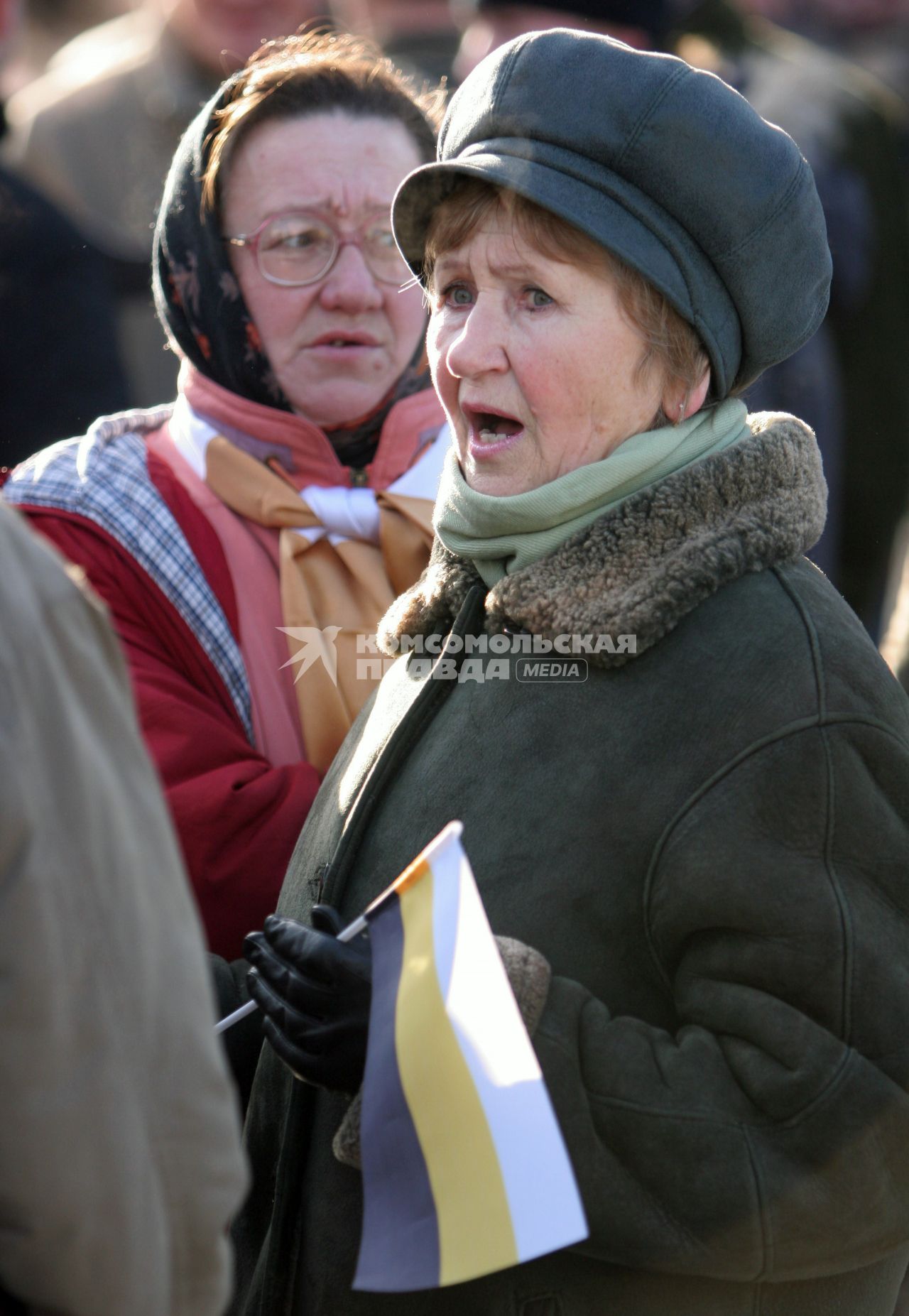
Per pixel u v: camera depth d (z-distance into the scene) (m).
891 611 18.25
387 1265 5.55
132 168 16.36
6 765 4.45
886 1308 6.64
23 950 4.45
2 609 4.62
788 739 6.01
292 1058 6.27
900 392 17.25
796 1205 5.82
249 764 8.05
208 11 16.28
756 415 6.90
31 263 13.36
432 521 7.61
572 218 6.11
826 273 6.64
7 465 13.43
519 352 6.37
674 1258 5.86
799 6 30.50
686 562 6.20
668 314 6.33
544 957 6.18
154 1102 4.71
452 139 6.66
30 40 23.00
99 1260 4.59
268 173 8.41
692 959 6.12
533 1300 6.23
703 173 6.18
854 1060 5.86
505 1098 5.41
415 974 5.78
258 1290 6.97
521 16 16.05
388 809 6.77
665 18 16.17
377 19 18.39
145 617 8.28
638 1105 5.90
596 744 6.27
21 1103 4.47
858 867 6.04
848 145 16.66
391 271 8.57
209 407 8.67
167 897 4.91
